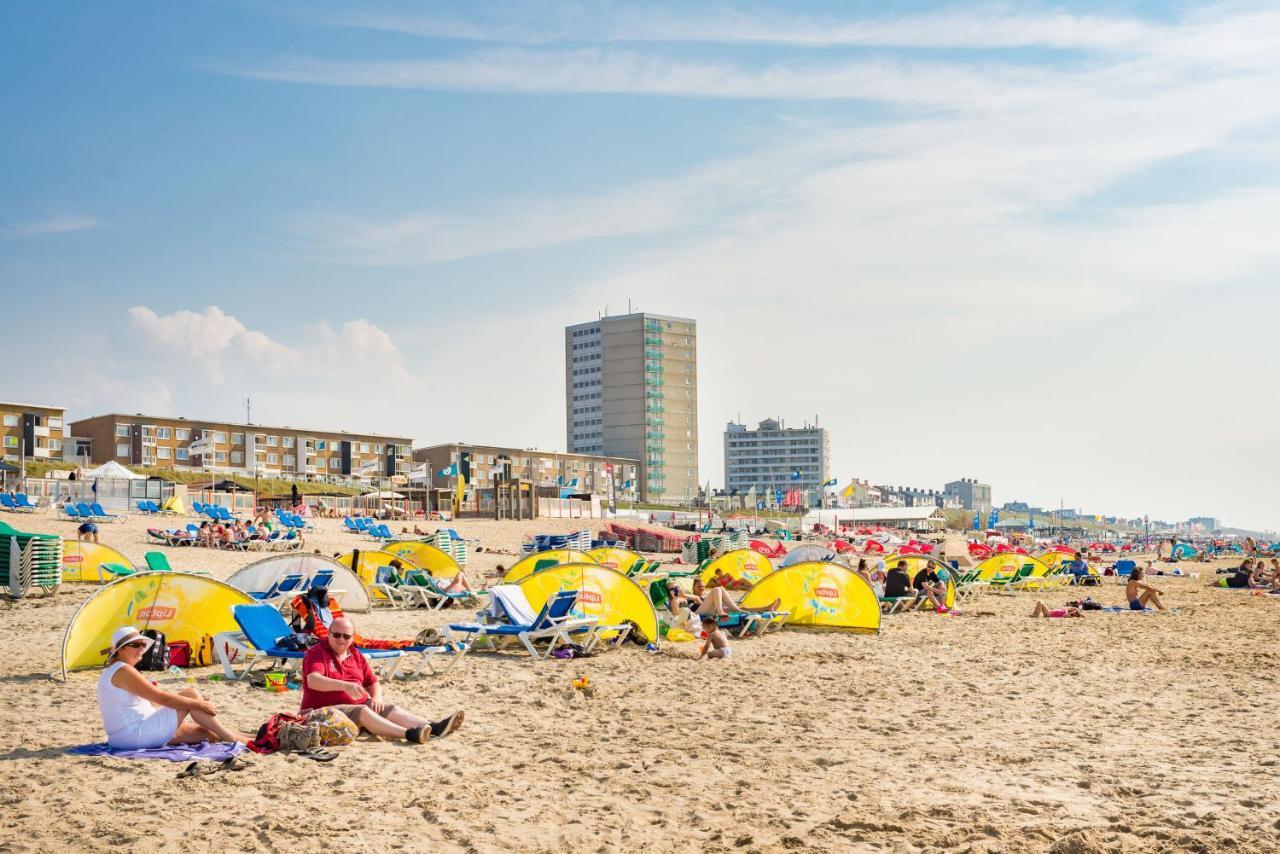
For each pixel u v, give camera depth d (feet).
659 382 648.38
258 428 358.43
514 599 45.39
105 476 172.24
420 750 25.29
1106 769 24.00
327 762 23.47
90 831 18.15
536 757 25.05
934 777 23.25
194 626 38.17
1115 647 49.62
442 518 220.64
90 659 36.40
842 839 18.43
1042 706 33.04
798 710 32.14
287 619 53.31
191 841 17.74
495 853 17.57
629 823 19.45
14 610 57.93
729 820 19.72
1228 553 304.91
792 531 278.67
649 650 45.98
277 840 17.93
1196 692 35.88
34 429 297.53
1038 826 19.03
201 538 114.32
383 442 395.75
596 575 47.98
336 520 183.93
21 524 116.47
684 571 108.17
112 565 72.90
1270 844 17.87
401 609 65.10
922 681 38.32
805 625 56.90
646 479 636.07
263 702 31.58
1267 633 56.80
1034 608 72.13
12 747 24.49
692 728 29.14
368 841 18.02
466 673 38.78
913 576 86.84
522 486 236.84
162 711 24.36
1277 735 28.09
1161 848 17.76
